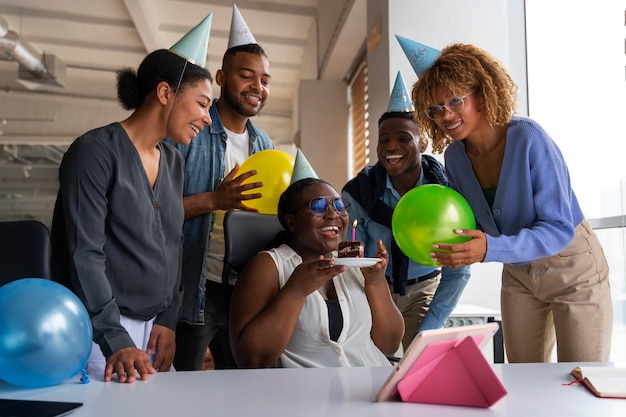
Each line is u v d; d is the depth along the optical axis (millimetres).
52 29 7266
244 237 1780
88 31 7312
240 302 1543
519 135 1574
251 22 6332
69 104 9289
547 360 1878
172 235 1530
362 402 908
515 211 1629
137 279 1420
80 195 1326
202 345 2062
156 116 1484
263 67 2186
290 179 1955
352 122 5629
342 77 5738
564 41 3035
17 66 8703
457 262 1499
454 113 1592
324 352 1493
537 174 1562
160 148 1553
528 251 1507
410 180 2199
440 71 1595
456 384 896
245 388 994
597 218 2709
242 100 2166
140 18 6031
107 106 9328
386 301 1604
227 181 1906
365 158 4852
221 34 6836
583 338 1678
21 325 977
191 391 981
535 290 1754
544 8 3145
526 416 847
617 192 2648
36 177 10445
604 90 2809
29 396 971
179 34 6934
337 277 1591
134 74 1489
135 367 1107
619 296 2574
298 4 5918
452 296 2066
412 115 2146
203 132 2141
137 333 1459
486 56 1597
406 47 1906
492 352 2570
